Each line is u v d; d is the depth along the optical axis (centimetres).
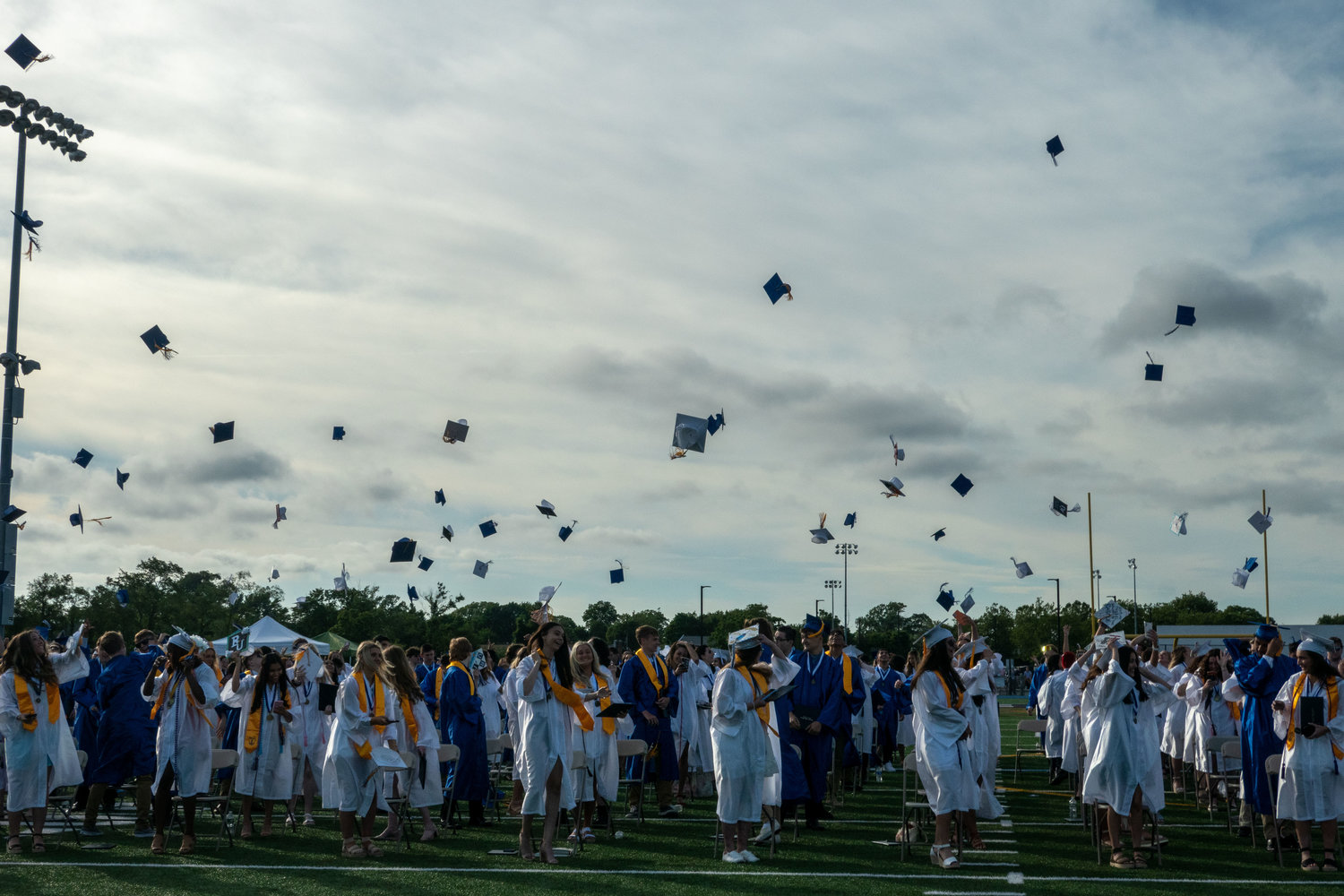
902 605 8125
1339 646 1501
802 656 1227
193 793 988
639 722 1260
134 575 6125
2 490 1631
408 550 1700
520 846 975
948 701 928
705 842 1050
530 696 948
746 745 941
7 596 1577
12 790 978
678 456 1484
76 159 1778
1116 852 919
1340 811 902
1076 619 7656
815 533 1852
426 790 1080
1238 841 1055
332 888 819
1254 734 1002
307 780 1205
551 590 1077
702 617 6938
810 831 1135
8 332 1661
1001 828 1158
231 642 1612
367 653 987
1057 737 1595
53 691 1003
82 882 842
